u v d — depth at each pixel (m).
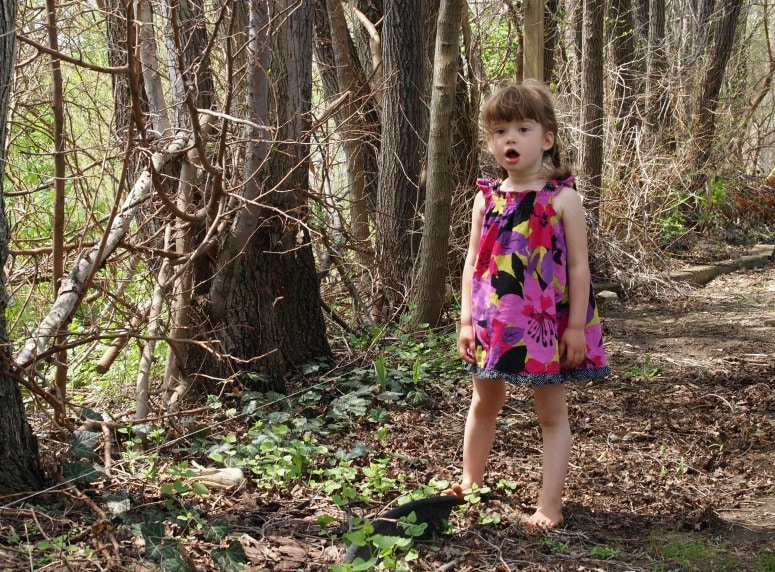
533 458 4.52
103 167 4.58
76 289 4.22
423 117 7.74
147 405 4.68
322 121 5.87
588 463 4.48
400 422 5.07
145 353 4.79
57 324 4.08
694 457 4.60
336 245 6.95
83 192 4.68
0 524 3.17
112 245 4.46
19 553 2.96
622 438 4.92
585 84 10.73
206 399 5.01
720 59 14.31
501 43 11.39
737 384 6.03
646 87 13.10
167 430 4.55
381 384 5.14
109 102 5.80
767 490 4.17
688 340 7.53
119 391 5.52
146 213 5.30
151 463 4.03
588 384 6.04
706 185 13.18
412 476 4.18
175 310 4.90
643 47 13.82
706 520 3.74
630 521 3.74
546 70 10.62
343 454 4.24
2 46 3.28
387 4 7.54
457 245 8.12
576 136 10.95
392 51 7.53
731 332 7.86
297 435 4.58
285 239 5.54
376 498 3.92
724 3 14.22
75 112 6.21
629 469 4.41
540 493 3.68
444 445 4.71
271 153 5.30
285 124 5.05
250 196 4.86
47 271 5.12
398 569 2.96
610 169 11.63
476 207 3.78
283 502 3.80
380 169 7.70
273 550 3.26
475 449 3.86
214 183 4.50
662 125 13.23
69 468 3.58
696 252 11.96
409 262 7.55
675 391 5.88
